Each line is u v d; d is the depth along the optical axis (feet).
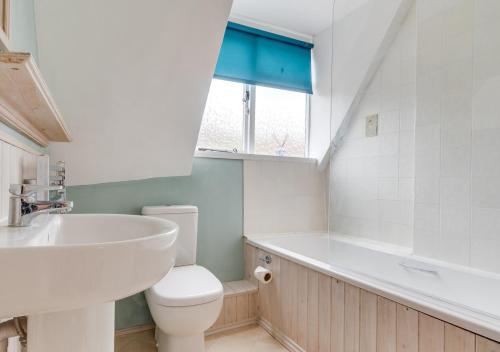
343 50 8.48
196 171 7.62
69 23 4.50
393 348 4.07
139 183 7.01
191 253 6.77
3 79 1.98
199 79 5.73
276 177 8.76
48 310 1.44
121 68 5.14
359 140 8.04
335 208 8.59
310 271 5.60
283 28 9.11
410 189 6.84
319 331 5.33
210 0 4.82
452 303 3.79
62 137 4.44
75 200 6.46
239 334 6.68
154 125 6.13
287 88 9.16
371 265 6.88
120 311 6.67
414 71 6.76
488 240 5.41
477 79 5.61
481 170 5.54
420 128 6.55
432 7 6.36
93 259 1.44
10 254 1.28
